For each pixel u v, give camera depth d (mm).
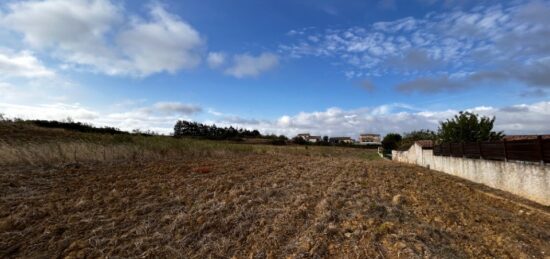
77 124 31734
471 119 21016
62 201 7418
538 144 9633
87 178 10352
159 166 14148
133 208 7094
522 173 10414
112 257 4664
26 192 8125
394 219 6762
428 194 10250
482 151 13961
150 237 5391
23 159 12281
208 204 7590
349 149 73312
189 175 12086
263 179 12125
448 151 19281
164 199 7977
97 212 6676
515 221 7254
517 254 5215
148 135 24859
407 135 48906
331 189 10297
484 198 10125
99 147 15531
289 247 5195
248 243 5387
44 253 4754
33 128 23031
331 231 5824
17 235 5301
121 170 12469
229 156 23797
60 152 13797
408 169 21219
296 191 9789
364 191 10234
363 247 5164
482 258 4949
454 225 6609
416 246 5164
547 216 7723
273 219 6613
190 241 5379
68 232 5523
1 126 20812
